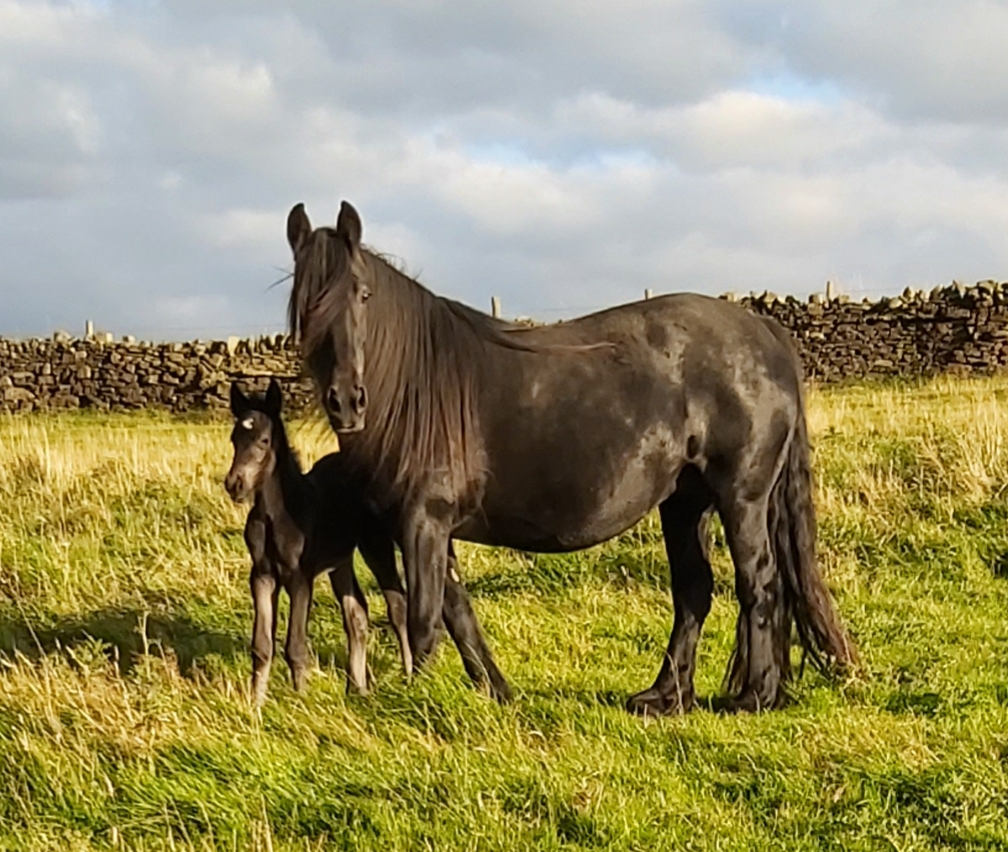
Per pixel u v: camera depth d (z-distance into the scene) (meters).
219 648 7.64
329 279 5.86
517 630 7.95
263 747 5.46
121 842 4.72
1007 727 6.18
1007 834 4.91
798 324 25.78
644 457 6.42
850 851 4.82
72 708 5.91
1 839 4.76
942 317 25.05
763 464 6.61
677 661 6.73
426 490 6.17
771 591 6.67
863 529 10.14
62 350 25.66
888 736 5.93
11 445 13.95
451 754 5.39
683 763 5.66
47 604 8.63
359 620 6.67
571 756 5.48
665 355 6.51
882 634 8.03
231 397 6.45
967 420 13.12
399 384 6.11
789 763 5.63
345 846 4.77
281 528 6.29
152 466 12.02
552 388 6.33
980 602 8.97
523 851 4.68
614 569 9.55
